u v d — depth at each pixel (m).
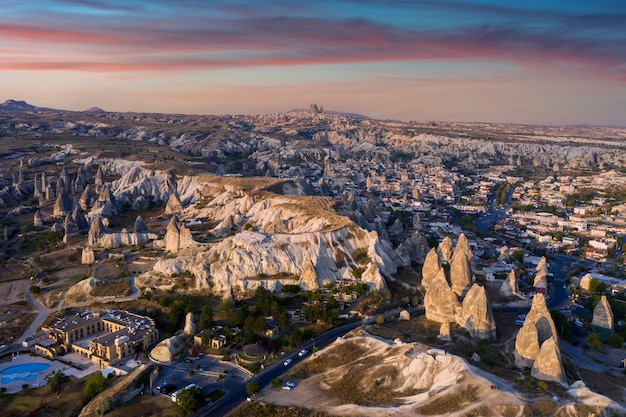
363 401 109.62
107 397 116.12
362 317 160.38
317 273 186.00
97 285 186.25
